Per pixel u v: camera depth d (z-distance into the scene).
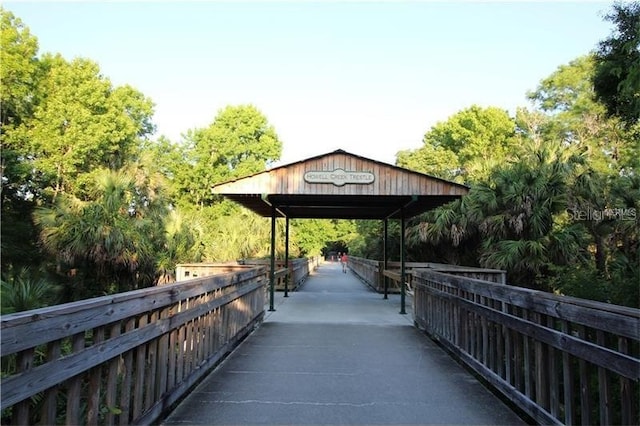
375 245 22.66
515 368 4.09
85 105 25.08
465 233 16.22
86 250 9.75
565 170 13.48
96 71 26.39
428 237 17.22
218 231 21.12
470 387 4.84
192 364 4.71
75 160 23.59
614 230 13.15
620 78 7.42
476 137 36.44
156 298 3.70
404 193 10.48
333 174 10.52
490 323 4.77
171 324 4.03
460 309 5.86
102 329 2.92
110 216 10.32
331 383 4.95
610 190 13.31
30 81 23.88
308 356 6.20
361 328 8.46
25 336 2.16
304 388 4.77
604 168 24.08
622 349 2.65
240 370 5.47
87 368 2.69
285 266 15.54
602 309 2.80
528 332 3.76
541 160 14.84
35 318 2.23
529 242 12.18
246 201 12.38
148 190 17.70
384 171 10.55
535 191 12.80
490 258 12.82
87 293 9.96
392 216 15.55
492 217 13.39
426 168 25.20
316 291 16.66
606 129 26.11
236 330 6.83
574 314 3.11
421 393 4.62
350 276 27.58
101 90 25.67
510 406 4.48
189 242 15.34
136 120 35.44
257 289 8.70
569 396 3.18
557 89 35.03
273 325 8.74
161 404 3.82
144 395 3.81
